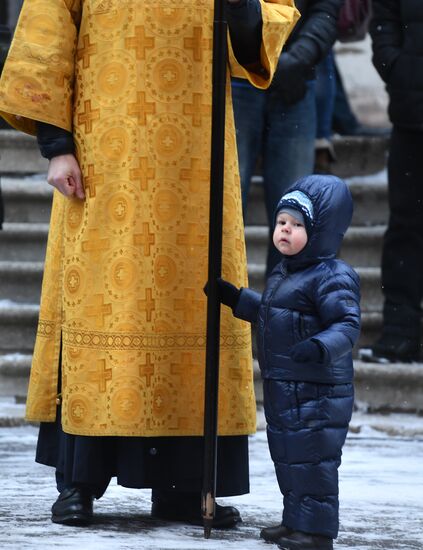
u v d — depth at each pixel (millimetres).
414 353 25625
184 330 14898
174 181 14930
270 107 24141
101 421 14734
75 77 15172
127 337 14766
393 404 24875
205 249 15000
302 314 13703
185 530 14789
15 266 27203
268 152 24500
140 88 14914
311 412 13633
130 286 14789
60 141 15039
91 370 14820
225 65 14258
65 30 14969
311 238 13703
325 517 13672
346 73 46125
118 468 14930
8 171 30297
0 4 31250
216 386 14148
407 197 25266
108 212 14891
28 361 24891
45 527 14695
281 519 15656
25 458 19750
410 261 25406
